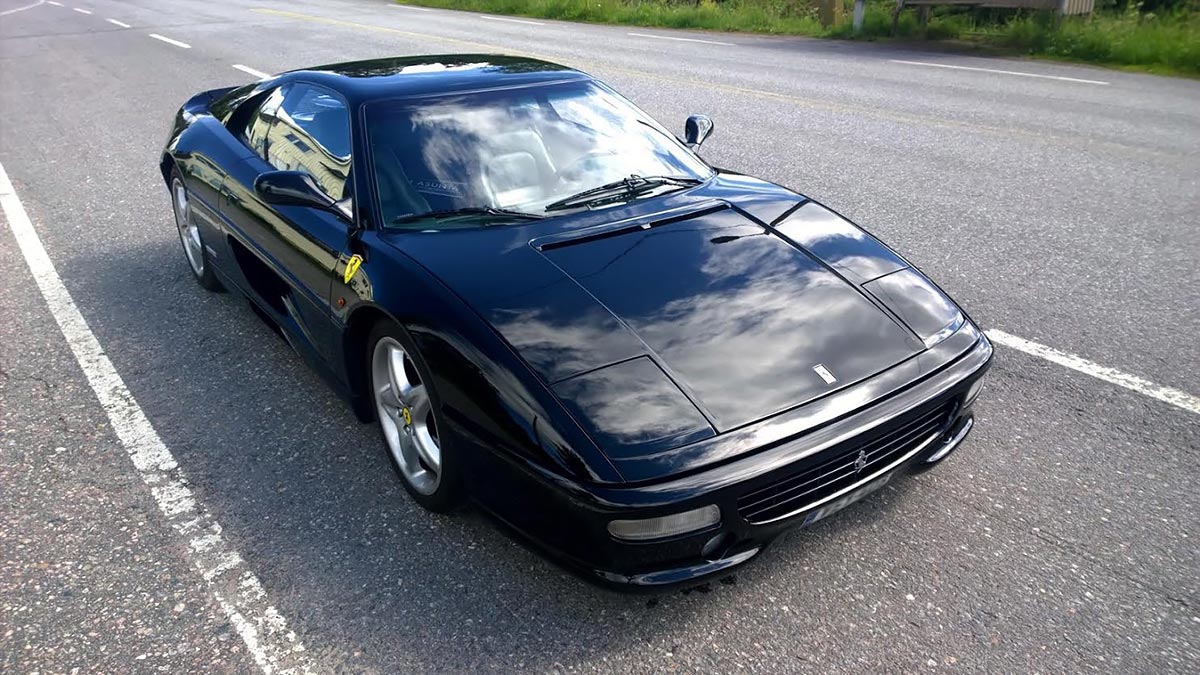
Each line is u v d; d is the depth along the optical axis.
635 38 17.06
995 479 3.16
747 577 2.70
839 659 2.38
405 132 3.33
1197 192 6.64
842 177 7.09
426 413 2.89
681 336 2.54
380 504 3.07
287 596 2.64
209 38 16.64
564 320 2.56
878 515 2.97
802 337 2.60
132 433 3.57
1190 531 2.86
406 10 23.28
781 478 2.30
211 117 4.78
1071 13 15.00
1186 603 2.55
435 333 2.60
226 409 3.73
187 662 2.41
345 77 3.74
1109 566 2.71
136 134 9.02
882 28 17.08
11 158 8.16
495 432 2.42
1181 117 9.39
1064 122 9.14
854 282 2.90
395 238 3.01
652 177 3.49
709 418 2.31
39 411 3.75
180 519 3.02
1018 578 2.67
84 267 5.39
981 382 2.81
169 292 4.99
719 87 11.31
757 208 3.34
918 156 7.74
